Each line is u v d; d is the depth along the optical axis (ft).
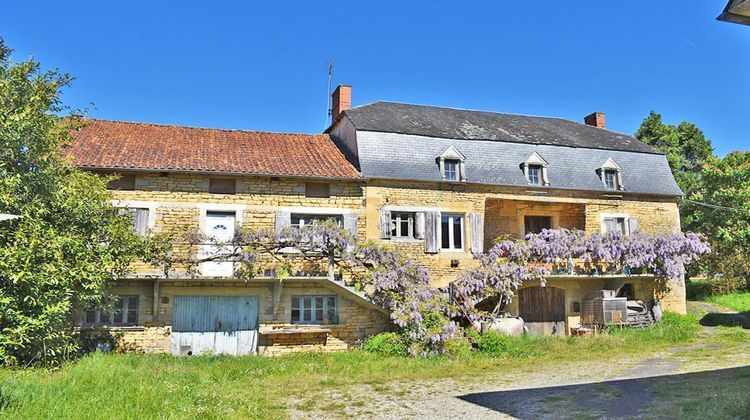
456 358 47.01
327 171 55.26
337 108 71.72
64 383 30.14
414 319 49.39
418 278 52.90
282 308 52.90
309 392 34.55
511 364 44.45
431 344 48.91
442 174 59.16
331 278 50.80
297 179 54.49
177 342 50.70
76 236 38.27
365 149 57.52
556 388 34.12
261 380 38.04
